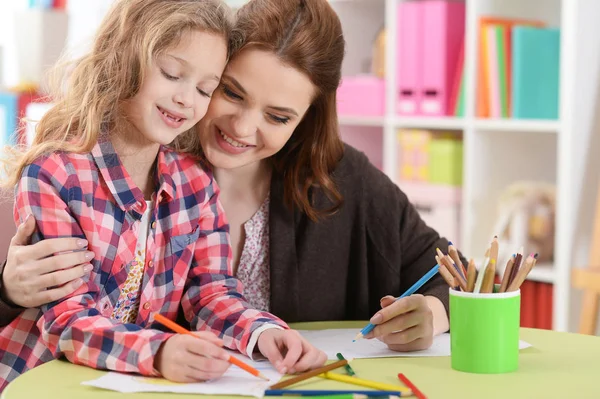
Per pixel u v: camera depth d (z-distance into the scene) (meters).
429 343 1.43
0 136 3.88
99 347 1.30
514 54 3.02
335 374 1.25
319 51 1.58
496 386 1.21
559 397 1.16
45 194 1.43
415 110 3.36
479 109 3.14
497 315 1.27
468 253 3.17
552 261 3.05
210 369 1.22
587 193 2.90
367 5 3.69
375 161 3.81
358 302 1.85
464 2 3.32
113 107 1.50
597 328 2.87
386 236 1.84
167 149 1.63
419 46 3.32
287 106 1.57
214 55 1.49
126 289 1.52
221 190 1.78
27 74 4.00
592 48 2.86
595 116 2.89
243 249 1.80
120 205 1.49
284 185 1.78
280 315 1.78
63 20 4.03
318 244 1.80
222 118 1.59
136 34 1.47
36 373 1.28
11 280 1.39
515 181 3.24
